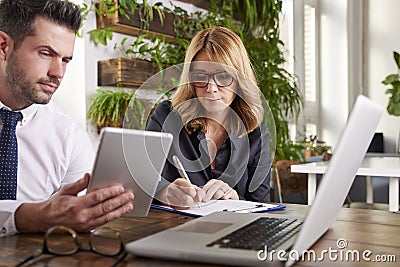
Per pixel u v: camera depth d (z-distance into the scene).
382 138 5.81
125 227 1.19
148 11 3.04
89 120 2.84
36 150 1.61
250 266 0.82
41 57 1.32
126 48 3.11
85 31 2.83
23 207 1.10
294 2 5.26
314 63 5.73
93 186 1.09
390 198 2.77
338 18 5.76
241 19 4.00
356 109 0.81
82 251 0.95
